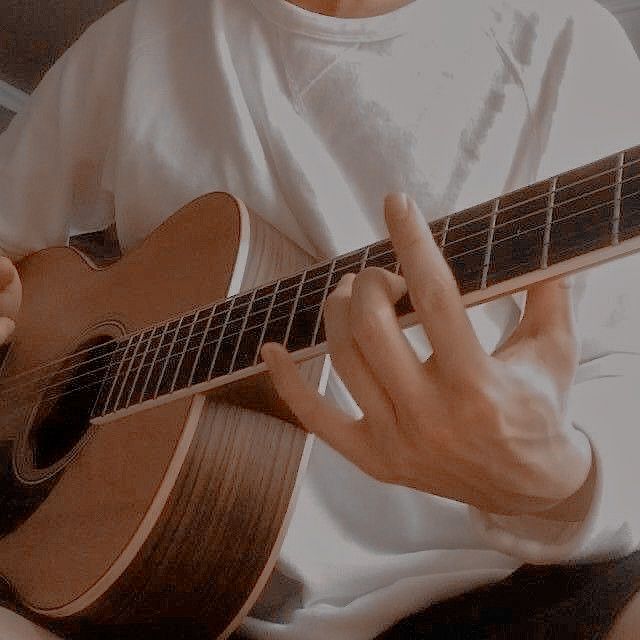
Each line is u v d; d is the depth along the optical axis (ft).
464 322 1.31
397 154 2.88
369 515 2.62
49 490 2.55
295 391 1.57
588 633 1.60
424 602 2.25
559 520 1.73
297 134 2.96
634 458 1.83
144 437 2.36
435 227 1.71
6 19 7.37
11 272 3.21
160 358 2.38
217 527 2.31
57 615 2.27
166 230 2.89
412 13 2.93
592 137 2.83
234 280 2.48
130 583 2.23
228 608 2.41
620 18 4.91
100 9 6.98
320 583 2.48
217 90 3.07
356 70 2.95
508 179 2.90
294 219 2.93
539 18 2.94
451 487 1.50
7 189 3.62
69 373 2.81
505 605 1.95
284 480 2.42
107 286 3.01
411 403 1.38
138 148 3.19
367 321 1.38
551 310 1.48
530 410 1.36
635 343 2.38
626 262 2.56
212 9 3.17
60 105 3.57
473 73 2.92
